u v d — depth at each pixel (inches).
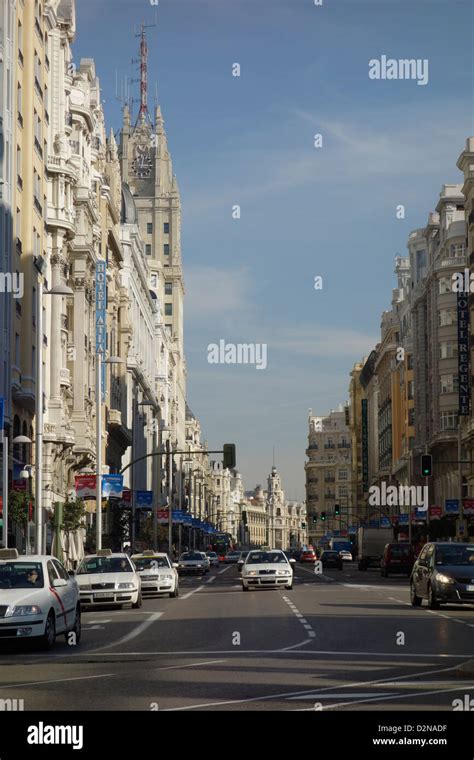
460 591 1445.6
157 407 6181.1
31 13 2503.7
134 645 1009.5
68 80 3176.7
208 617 1370.6
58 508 1905.8
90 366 3555.6
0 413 1809.8
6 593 963.3
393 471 6811.0
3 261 2245.3
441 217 5191.9
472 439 4067.4
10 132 2303.2
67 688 695.1
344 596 1868.8
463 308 4173.2
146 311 5944.9
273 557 2215.8
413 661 828.0
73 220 3026.6
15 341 2410.2
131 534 3560.5
